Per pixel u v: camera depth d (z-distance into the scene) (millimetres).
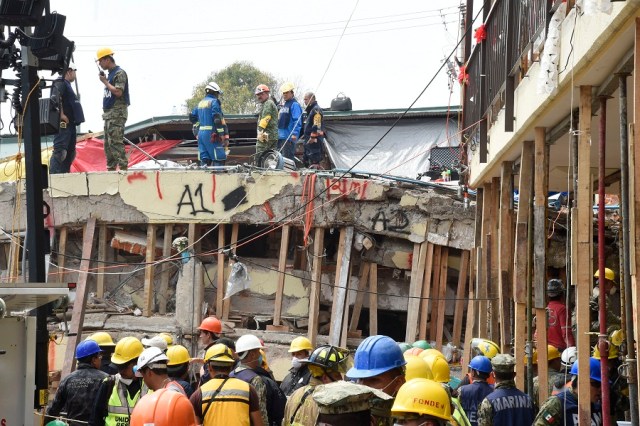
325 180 21922
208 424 9055
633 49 8734
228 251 22266
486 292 16531
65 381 11422
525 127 12359
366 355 7449
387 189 21812
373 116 29391
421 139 29391
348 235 21750
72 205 23109
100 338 12797
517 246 13320
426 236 21641
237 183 22312
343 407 6582
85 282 22406
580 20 9375
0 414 8352
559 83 10305
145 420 7566
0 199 23938
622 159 9188
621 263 10695
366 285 22203
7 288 7805
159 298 22938
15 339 8586
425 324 21422
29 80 14203
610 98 10133
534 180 13117
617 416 11312
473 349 12156
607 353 9508
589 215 10047
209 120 23984
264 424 10070
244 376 10469
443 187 22172
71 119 24391
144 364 9445
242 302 22625
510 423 9992
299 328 22297
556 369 13094
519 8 12586
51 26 14156
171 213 22531
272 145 24047
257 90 24141
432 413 6223
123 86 23938
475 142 17328
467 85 18750
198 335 21688
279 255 23078
